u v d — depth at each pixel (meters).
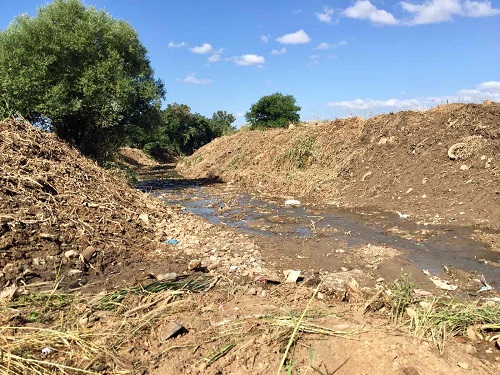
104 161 17.22
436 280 6.32
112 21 18.02
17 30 15.98
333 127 18.81
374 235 9.05
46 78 15.48
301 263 7.15
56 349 3.95
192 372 3.63
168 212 10.58
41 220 6.68
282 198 14.98
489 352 3.88
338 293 5.71
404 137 14.50
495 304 4.90
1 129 9.32
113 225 7.85
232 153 24.73
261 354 3.79
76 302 5.00
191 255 7.28
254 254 7.55
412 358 3.53
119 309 4.84
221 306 4.91
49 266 5.88
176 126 52.44
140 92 18.05
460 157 12.12
